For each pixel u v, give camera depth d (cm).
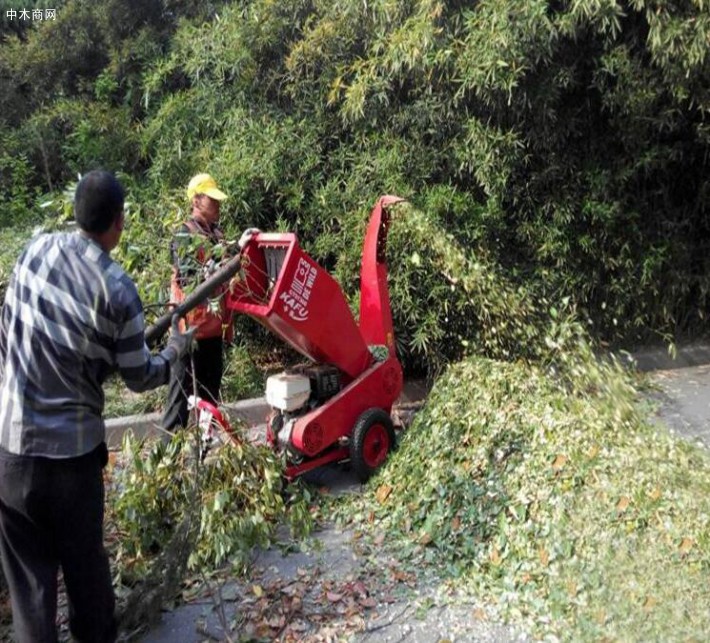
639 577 341
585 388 496
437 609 358
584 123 680
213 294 438
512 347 561
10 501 284
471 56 601
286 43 683
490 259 658
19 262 295
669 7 600
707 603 324
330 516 450
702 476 405
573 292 698
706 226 754
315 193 653
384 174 638
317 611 358
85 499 291
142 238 516
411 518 429
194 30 741
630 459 405
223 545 370
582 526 374
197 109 716
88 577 298
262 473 411
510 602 357
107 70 827
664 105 669
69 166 806
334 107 670
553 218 679
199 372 480
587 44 644
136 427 578
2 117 862
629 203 719
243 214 651
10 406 282
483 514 409
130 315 290
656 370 730
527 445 436
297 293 448
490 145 626
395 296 614
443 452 451
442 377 526
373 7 637
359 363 493
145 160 794
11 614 355
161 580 353
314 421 460
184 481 386
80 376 286
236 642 338
